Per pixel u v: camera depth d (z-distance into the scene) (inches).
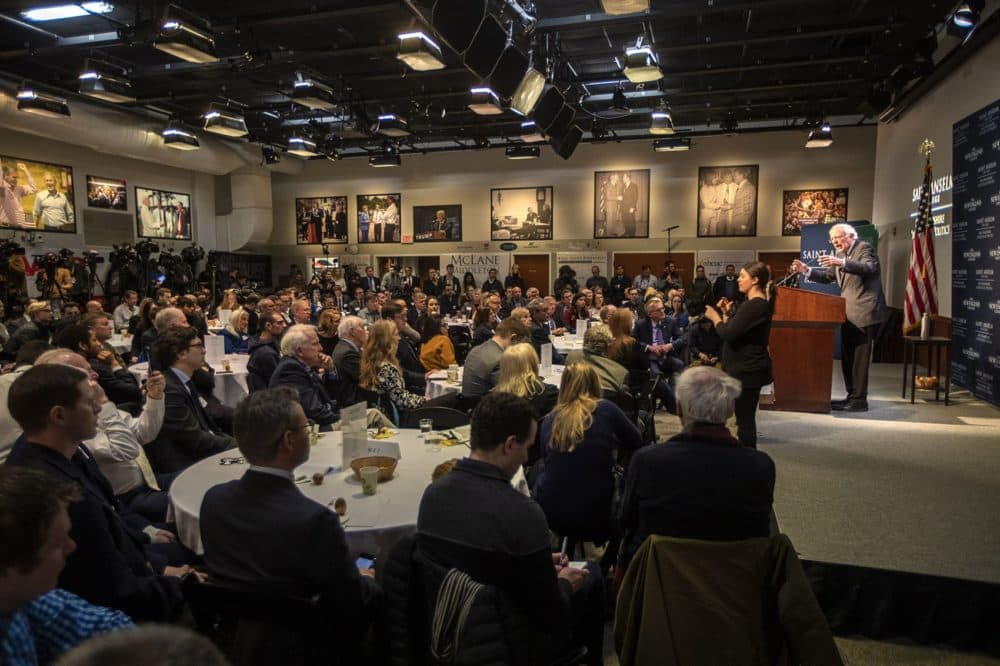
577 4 332.5
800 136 588.7
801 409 241.1
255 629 66.0
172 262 571.5
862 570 111.9
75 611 53.5
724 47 383.6
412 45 285.4
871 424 218.4
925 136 384.8
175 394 132.3
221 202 695.1
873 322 239.1
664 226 633.0
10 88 420.5
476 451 71.7
